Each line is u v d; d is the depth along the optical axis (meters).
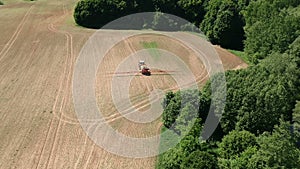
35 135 43.47
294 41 52.69
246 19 68.62
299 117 40.66
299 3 65.69
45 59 64.06
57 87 54.38
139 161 39.44
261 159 33.25
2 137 42.97
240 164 33.91
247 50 65.56
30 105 49.59
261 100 40.66
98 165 38.88
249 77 42.66
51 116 47.16
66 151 40.94
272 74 43.66
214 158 34.25
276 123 40.78
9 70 59.84
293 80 44.41
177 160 35.66
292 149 33.09
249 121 41.06
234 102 41.97
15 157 39.88
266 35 59.38
